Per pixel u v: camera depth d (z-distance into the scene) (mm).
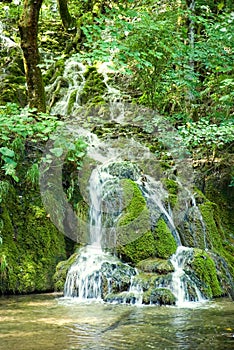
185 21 9062
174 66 9062
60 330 3963
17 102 8609
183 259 5902
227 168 8539
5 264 5824
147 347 3451
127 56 7875
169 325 4137
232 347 3449
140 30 7562
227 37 7805
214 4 9906
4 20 11711
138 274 5645
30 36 6914
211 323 4215
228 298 5672
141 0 8977
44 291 6074
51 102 9219
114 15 7359
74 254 6348
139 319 4383
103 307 4965
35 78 7008
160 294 5164
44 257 6309
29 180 6641
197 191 7434
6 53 10508
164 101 8852
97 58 6812
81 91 9273
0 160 6410
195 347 3447
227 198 8328
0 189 6109
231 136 6961
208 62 7945
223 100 7828
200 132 7039
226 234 7672
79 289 5664
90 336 3762
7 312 4719
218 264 6270
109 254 6133
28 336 3760
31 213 6496
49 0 12578
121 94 9047
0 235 6090
